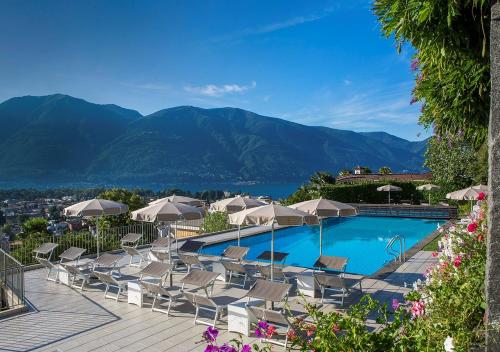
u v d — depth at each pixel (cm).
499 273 228
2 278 993
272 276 915
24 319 773
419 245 1429
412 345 290
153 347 640
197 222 2205
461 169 2069
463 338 273
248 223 901
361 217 2631
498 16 231
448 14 279
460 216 2220
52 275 1127
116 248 1478
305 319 739
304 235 2131
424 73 446
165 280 1000
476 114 425
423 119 611
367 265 1496
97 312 809
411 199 2881
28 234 1662
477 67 352
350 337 292
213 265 1057
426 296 416
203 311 804
